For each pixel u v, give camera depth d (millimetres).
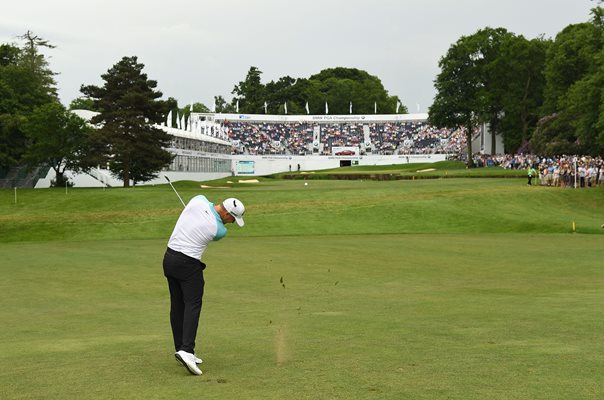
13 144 77500
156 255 25141
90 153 73000
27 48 117375
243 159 145125
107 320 12602
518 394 6625
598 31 80188
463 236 33375
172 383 7426
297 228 39656
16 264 22359
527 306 12953
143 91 76125
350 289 16188
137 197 52250
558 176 59562
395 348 9180
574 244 27969
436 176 87250
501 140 128625
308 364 8242
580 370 7613
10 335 11164
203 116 156625
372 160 145500
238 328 11305
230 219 8570
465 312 12453
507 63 111250
